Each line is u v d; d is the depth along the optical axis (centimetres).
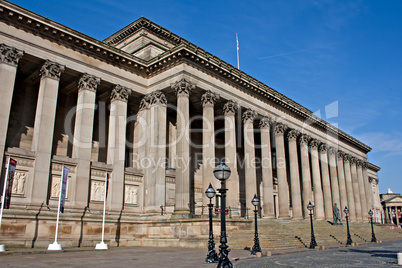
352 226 6931
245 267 2136
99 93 4812
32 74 4125
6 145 3956
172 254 2866
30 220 3444
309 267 2162
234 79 5112
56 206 3750
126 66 4644
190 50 4462
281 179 5838
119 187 4288
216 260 2297
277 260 2592
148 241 4022
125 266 2027
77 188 3888
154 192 4375
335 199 7488
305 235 4550
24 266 1969
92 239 3862
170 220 4012
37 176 3588
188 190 4222
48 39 3909
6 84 3503
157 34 5716
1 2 3506
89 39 4172
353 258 2847
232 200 4678
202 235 3719
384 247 4409
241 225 4331
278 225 4812
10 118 4072
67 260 2344
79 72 4141
